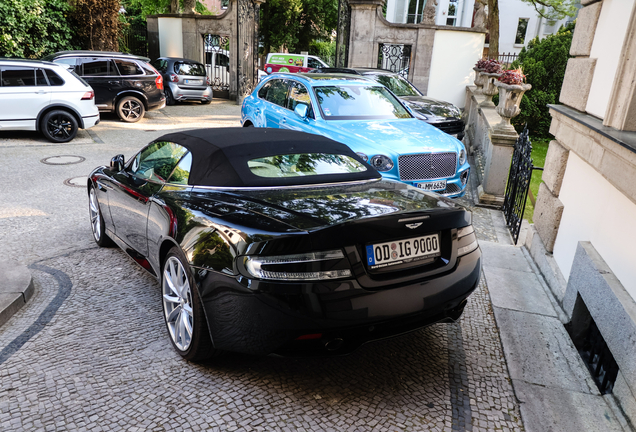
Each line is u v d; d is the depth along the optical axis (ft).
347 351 8.23
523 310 12.66
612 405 8.84
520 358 10.34
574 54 15.62
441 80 61.16
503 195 24.81
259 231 8.02
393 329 8.49
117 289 12.76
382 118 23.90
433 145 20.74
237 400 8.38
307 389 8.80
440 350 10.46
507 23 105.09
